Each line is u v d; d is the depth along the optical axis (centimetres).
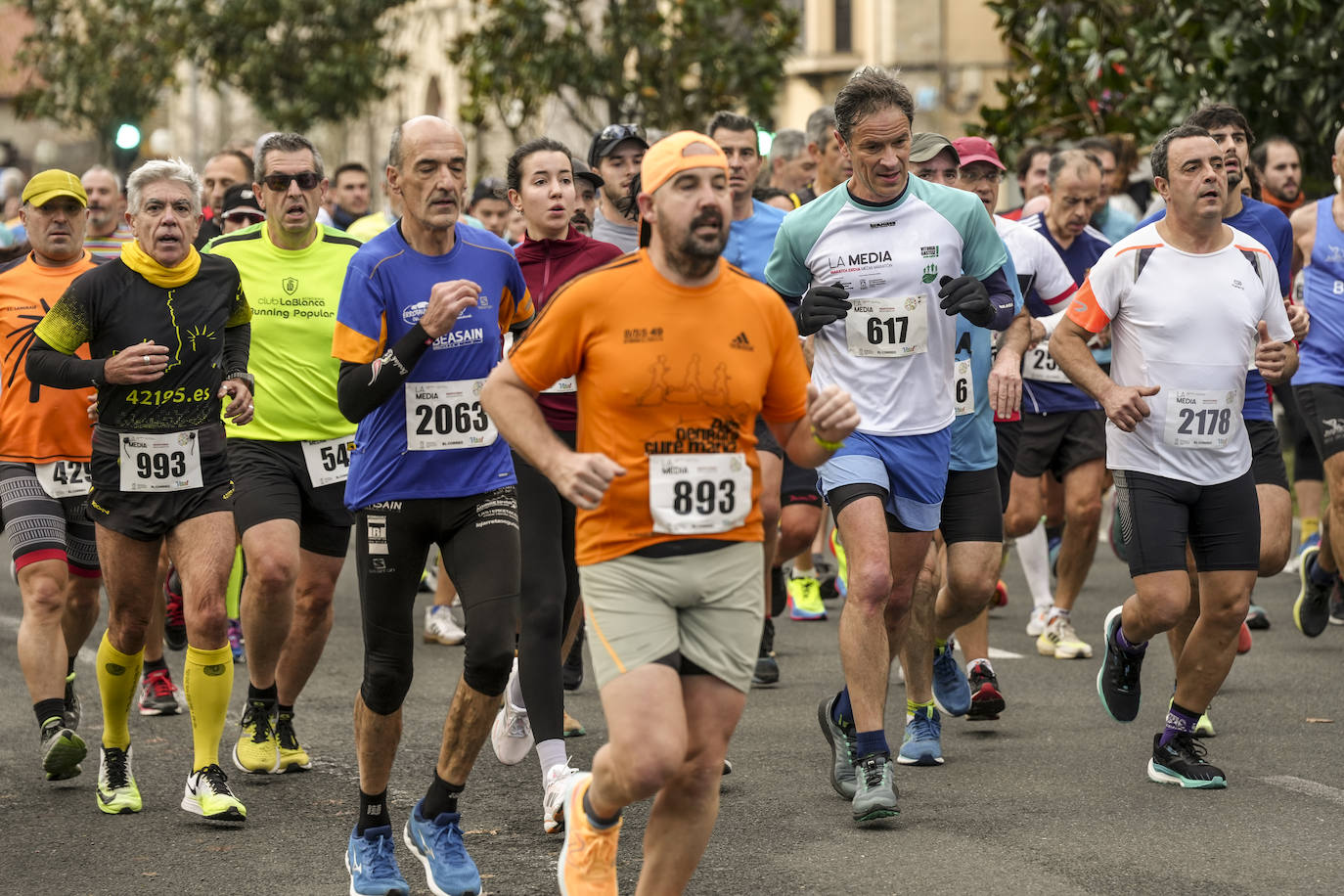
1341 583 1758
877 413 1083
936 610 1220
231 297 1126
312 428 1188
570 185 1202
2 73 8581
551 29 3272
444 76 5938
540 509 1072
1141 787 1119
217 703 1078
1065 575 1605
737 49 3219
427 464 926
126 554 1094
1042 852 973
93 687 1513
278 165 1203
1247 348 1120
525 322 1001
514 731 1141
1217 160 1103
